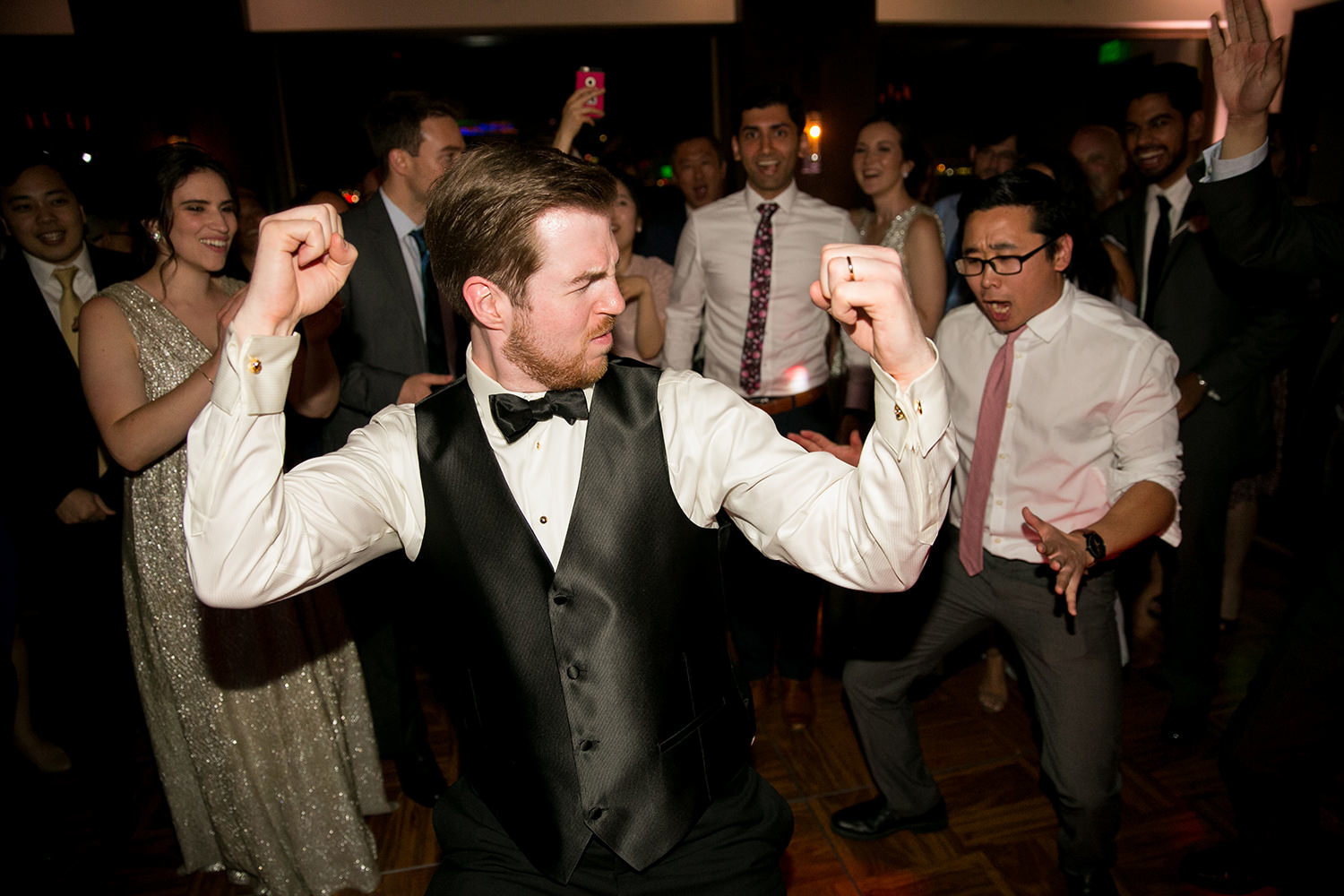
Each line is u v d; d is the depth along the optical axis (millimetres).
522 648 1080
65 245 2391
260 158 4754
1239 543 2898
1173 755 2342
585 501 1081
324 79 4910
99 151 4555
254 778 1863
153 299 1765
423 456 1120
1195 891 1886
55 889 2043
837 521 980
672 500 1098
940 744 2459
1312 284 2172
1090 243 1902
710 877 1089
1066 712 1707
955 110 5660
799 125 2650
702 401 1111
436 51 5117
